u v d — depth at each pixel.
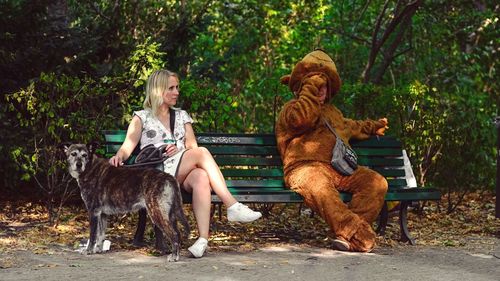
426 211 9.50
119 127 8.44
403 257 6.34
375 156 7.79
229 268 5.74
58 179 8.88
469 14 13.48
